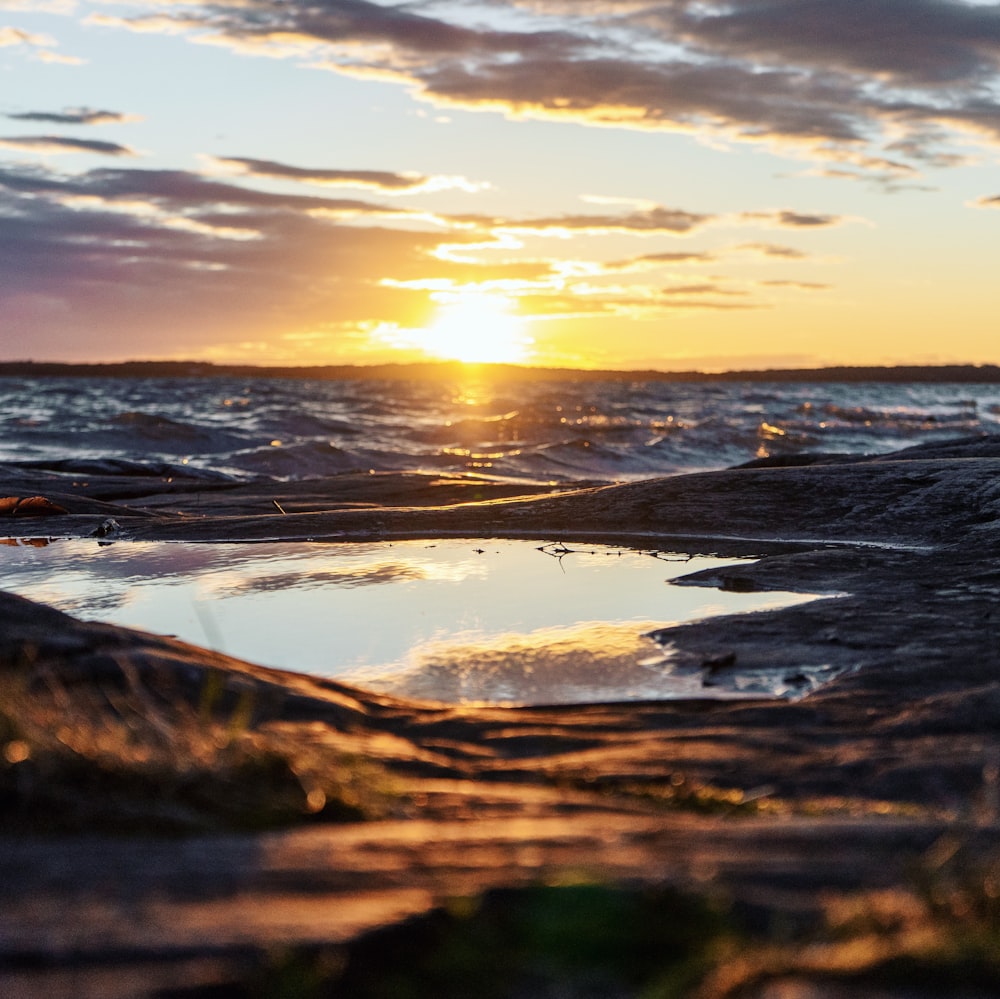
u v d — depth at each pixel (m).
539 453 33.19
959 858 2.73
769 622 7.43
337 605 8.56
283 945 2.07
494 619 8.00
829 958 2.08
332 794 3.46
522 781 4.33
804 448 41.53
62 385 121.69
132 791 3.19
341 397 85.31
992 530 10.60
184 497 18.41
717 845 2.84
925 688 5.62
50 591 9.27
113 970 1.97
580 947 2.18
